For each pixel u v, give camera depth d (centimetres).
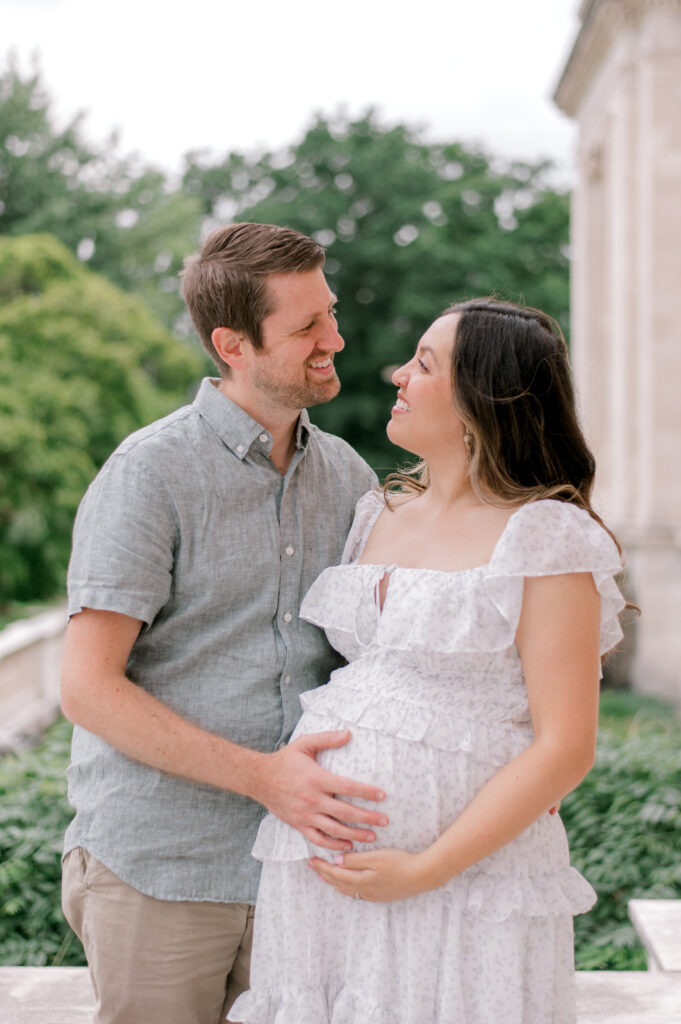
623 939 342
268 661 192
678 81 1045
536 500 174
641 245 1078
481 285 2312
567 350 188
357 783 169
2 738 655
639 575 1034
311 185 2572
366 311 2500
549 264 2525
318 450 212
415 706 171
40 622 862
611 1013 257
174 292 2736
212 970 190
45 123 2706
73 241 2641
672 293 1049
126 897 186
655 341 1050
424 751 169
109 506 184
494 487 179
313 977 172
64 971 283
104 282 1852
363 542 201
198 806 187
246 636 193
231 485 192
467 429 180
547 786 158
